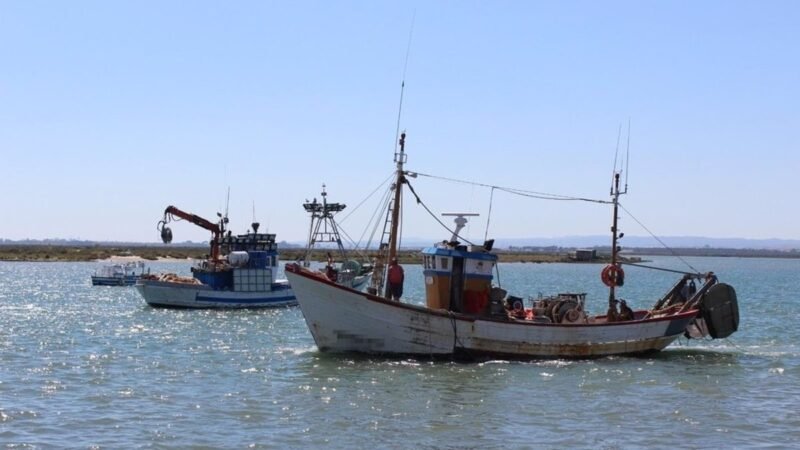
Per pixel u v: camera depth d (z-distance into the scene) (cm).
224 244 7394
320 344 4044
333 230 5956
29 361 4091
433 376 3628
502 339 4006
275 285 7300
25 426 2725
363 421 2836
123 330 5572
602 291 11494
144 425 2758
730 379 3709
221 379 3581
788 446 2591
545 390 3384
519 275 17662
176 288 7156
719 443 2623
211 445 2531
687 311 4422
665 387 3497
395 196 4188
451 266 4116
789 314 7338
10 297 9019
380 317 3941
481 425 2797
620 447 2559
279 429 2722
